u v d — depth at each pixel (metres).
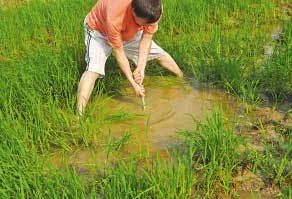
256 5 7.02
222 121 3.84
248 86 4.61
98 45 4.39
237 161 3.62
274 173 3.55
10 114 4.14
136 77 4.30
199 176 3.54
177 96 4.70
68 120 4.25
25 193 3.32
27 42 6.20
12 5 7.59
